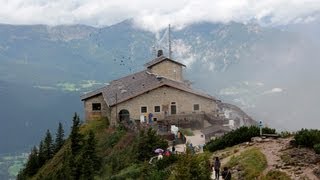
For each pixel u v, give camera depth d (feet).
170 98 312.09
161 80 326.85
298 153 126.72
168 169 156.76
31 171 392.06
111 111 312.91
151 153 212.84
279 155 129.49
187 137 262.88
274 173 114.21
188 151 127.24
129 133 279.28
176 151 198.49
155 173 155.84
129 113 311.68
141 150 214.90
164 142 219.61
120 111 312.29
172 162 168.66
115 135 285.64
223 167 131.03
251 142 156.35
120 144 264.93
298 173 113.60
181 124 299.17
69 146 327.06
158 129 273.13
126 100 310.04
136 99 310.86
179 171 120.67
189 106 314.14
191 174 120.37
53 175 301.84
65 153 322.34
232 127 287.48
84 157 252.83
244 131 165.99
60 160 329.93
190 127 299.58
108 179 187.32
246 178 118.32
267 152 134.72
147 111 311.27
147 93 311.06
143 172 170.50
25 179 385.09
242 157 133.39
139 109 311.68
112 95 342.85
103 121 343.26
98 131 320.09
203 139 256.52
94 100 363.56
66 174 266.36
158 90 311.68
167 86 311.68
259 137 156.35
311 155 123.85
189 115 304.50
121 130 292.20
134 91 323.98
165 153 188.55
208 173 123.34
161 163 169.37
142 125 286.46
